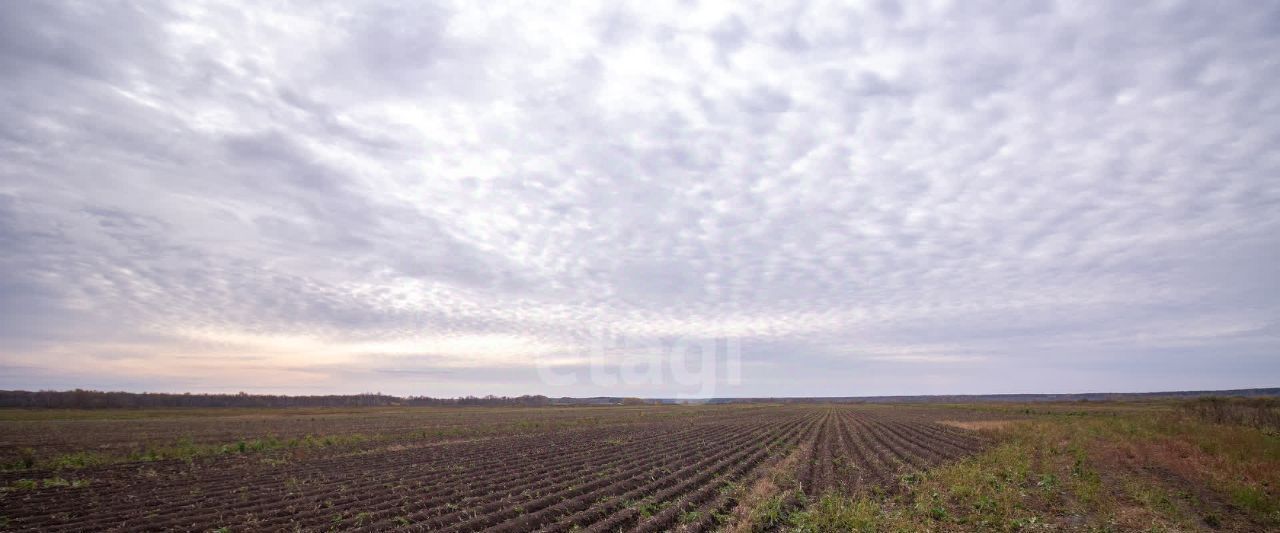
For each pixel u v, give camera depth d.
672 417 72.06
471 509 15.84
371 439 39.72
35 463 26.66
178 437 40.00
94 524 14.93
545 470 23.66
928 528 13.87
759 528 14.07
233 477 22.86
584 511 15.59
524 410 108.44
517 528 14.26
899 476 20.70
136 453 29.41
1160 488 18.47
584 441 37.62
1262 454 23.78
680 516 15.22
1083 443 29.47
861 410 96.44
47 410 88.06
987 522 14.15
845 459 26.56
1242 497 16.27
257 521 15.09
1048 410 83.50
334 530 14.25
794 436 39.19
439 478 21.80
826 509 15.32
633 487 19.58
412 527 14.20
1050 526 14.00
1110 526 14.07
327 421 62.97
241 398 131.62
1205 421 41.84
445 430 46.31
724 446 32.66
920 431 43.25
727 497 17.55
